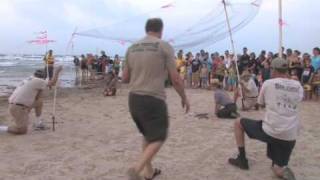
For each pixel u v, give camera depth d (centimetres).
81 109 1271
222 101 1095
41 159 689
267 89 577
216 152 737
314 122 1040
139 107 493
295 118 574
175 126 974
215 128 953
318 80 1504
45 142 805
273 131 570
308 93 1508
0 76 3253
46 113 1177
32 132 895
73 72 3778
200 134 884
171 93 1722
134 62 501
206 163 673
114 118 1098
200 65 2006
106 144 794
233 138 846
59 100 1528
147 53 493
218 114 1095
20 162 671
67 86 2275
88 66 2425
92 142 810
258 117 1116
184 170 637
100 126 979
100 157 702
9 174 612
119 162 675
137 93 494
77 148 762
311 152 743
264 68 1599
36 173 618
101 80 2367
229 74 1825
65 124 1001
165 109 496
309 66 1519
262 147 768
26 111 865
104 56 2381
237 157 664
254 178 603
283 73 581
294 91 571
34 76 886
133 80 502
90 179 595
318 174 625
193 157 705
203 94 1694
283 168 589
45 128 934
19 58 9262
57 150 746
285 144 575
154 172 605
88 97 1650
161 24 510
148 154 486
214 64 1884
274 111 571
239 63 1758
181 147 771
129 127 966
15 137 843
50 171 628
